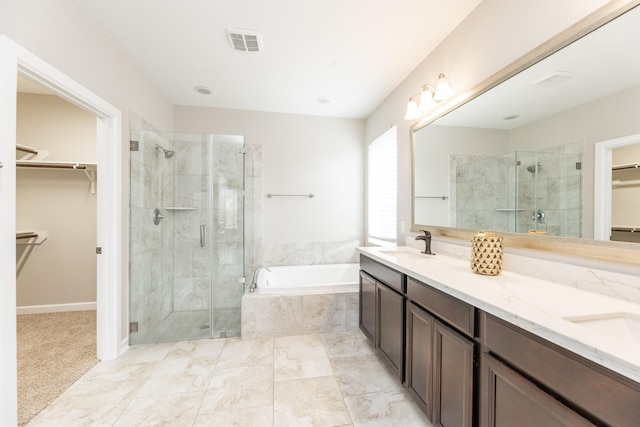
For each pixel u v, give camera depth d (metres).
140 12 1.69
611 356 0.57
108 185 1.99
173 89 2.77
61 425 1.39
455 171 1.86
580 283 1.11
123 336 2.13
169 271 2.77
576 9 1.09
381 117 3.07
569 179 1.14
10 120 1.20
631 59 0.93
